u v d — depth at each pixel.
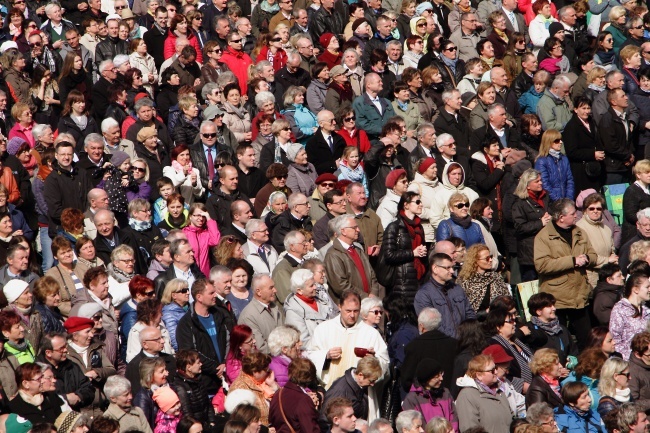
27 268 44.28
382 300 44.81
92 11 72.06
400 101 59.03
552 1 74.75
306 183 52.88
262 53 65.31
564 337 44.53
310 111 58.94
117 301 42.66
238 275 43.47
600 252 49.66
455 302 43.53
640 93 60.94
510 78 66.31
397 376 40.16
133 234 47.22
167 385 36.97
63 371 37.69
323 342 39.94
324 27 70.00
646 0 75.62
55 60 63.22
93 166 50.38
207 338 40.50
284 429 35.66
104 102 59.56
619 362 39.59
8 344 38.03
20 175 50.88
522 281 51.34
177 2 74.44
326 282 45.34
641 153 59.50
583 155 57.09
